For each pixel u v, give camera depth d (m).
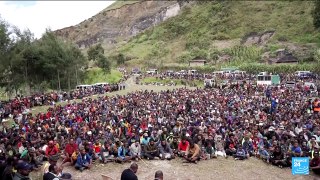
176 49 129.12
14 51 58.59
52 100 46.41
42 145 19.25
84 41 193.38
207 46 120.00
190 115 29.69
